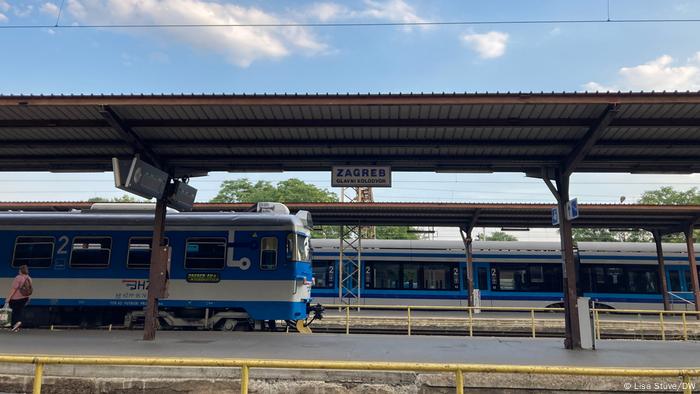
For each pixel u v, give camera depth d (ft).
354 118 30.27
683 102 26.40
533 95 27.04
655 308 73.51
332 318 57.52
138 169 33.30
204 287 45.57
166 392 23.13
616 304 73.97
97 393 23.17
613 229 73.41
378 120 30.32
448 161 35.96
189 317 46.37
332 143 33.71
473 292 72.08
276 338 38.42
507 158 35.76
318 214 65.92
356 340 37.73
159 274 36.27
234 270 45.70
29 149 35.76
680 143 32.22
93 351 29.55
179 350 30.45
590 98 26.86
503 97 27.14
